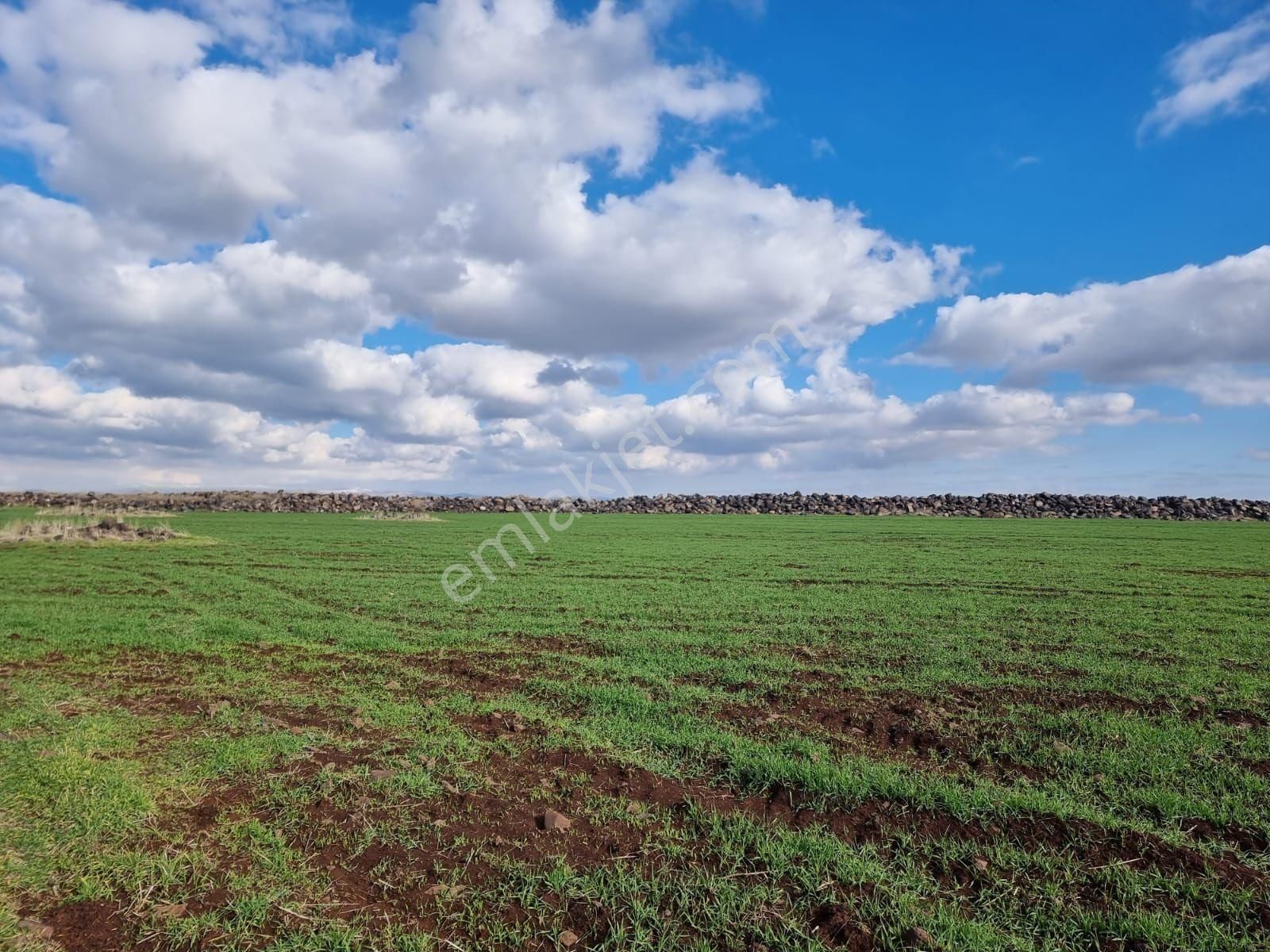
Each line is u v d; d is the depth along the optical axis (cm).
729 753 575
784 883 403
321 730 637
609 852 434
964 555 2147
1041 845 436
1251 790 510
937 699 728
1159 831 455
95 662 873
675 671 838
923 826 461
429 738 616
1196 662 881
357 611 1238
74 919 367
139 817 464
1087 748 590
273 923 367
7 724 635
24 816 462
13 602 1280
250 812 481
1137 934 357
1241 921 367
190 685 776
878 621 1133
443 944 353
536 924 367
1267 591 1451
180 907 374
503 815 478
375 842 443
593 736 619
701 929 363
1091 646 965
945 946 348
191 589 1461
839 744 604
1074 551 2241
